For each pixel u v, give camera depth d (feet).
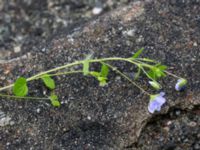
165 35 0.88
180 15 0.91
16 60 0.91
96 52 0.88
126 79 0.83
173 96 0.81
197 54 0.85
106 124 0.80
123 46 0.88
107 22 0.92
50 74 0.84
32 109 0.83
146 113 0.80
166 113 0.80
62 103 0.83
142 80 0.83
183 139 0.79
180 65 0.84
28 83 0.85
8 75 0.88
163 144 0.79
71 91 0.84
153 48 0.87
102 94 0.83
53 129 0.81
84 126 0.81
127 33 0.89
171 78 0.82
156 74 0.78
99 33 0.90
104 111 0.81
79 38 0.91
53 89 0.84
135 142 0.79
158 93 0.81
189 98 0.80
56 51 0.90
